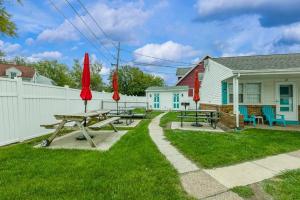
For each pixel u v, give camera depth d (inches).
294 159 197.5
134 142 256.5
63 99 359.6
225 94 482.0
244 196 124.1
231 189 133.0
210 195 124.6
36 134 287.3
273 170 167.9
